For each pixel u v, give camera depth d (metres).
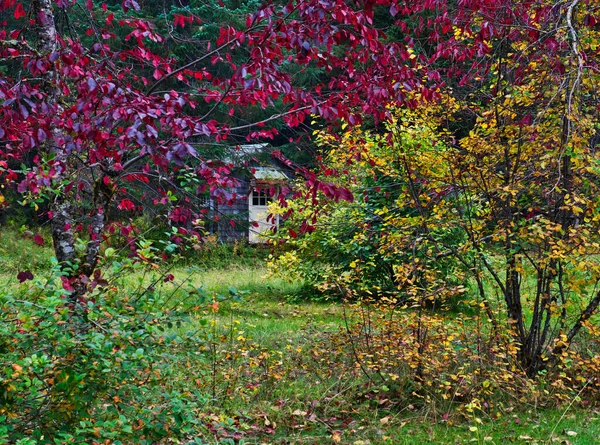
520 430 5.90
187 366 6.35
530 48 6.78
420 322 6.65
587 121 5.87
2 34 4.99
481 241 7.16
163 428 4.18
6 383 3.81
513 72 7.11
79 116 4.34
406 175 7.46
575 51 5.47
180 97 4.24
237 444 5.48
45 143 5.06
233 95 5.12
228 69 16.53
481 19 6.62
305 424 5.97
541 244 6.75
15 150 5.31
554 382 6.46
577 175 6.49
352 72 5.33
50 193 5.11
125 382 4.43
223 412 5.84
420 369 6.61
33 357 3.61
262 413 6.11
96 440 3.87
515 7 6.52
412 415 6.27
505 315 7.66
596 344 7.60
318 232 11.16
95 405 4.44
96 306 4.22
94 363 4.04
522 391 6.53
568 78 5.95
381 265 11.67
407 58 5.28
